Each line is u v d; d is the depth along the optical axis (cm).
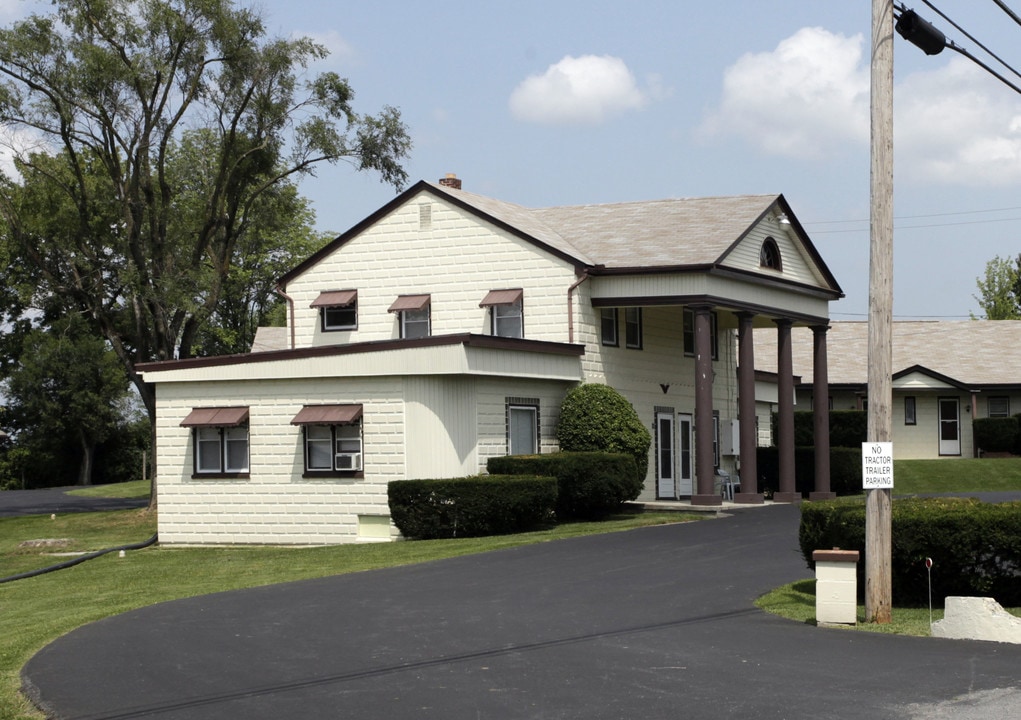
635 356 3581
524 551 2409
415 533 2778
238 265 6931
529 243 3388
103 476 7856
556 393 3231
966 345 5541
